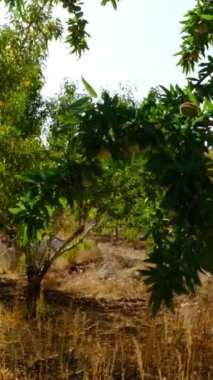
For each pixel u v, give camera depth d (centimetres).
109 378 598
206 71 265
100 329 802
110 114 238
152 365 649
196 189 217
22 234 274
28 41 923
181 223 221
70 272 1316
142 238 276
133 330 790
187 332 647
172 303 218
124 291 1096
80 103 242
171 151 235
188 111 237
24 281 1155
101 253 1419
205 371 634
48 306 905
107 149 243
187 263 217
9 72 878
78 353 673
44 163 806
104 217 874
